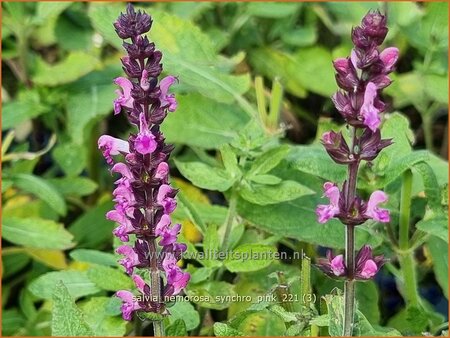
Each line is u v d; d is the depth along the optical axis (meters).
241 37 0.84
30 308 0.65
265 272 0.59
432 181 0.55
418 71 0.78
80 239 0.69
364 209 0.42
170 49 0.67
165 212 0.43
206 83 0.65
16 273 0.70
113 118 0.81
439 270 0.60
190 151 0.75
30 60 0.78
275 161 0.56
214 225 0.55
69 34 0.83
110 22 0.67
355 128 0.41
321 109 0.81
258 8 0.82
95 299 0.54
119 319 0.54
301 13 0.87
